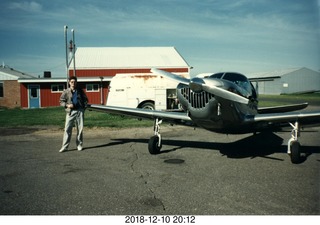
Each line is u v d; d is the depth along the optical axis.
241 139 8.72
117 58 34.72
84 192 4.12
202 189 4.18
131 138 9.17
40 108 26.33
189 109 5.80
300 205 3.55
